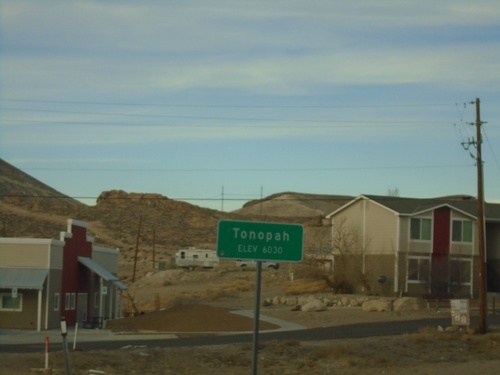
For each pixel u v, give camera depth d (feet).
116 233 463.83
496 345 112.78
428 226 200.23
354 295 197.16
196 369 87.61
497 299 202.59
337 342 112.47
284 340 113.39
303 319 159.22
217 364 91.25
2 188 592.19
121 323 162.50
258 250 40.16
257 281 40.40
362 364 95.40
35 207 508.12
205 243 460.55
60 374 77.87
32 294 154.81
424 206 201.57
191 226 502.79
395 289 195.42
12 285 151.74
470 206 209.87
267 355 98.78
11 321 154.40
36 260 155.74
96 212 510.17
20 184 635.25
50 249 156.25
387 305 171.53
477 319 155.33
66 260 166.30
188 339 125.39
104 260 195.52
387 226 199.82
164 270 318.86
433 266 194.39
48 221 464.65
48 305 155.12
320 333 131.75
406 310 170.40
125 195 538.47
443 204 201.67
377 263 200.95
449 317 157.79
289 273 263.90
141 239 456.45
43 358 86.89
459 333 123.24
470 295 203.21
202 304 195.11
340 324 149.48
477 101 132.46
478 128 132.26
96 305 185.16
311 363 94.43
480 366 93.71
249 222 40.16
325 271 221.87
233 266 321.52
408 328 137.08
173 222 504.84
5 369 79.36
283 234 40.45
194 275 288.51
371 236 204.13
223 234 39.93
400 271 195.21
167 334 138.51
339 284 206.80
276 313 171.63
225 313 161.89
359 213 207.92
